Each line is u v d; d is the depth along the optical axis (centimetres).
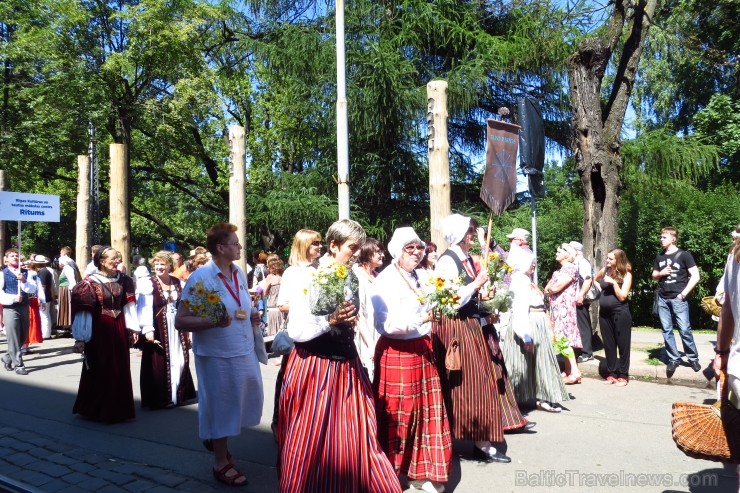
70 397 734
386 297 413
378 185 1736
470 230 487
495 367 523
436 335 475
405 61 1623
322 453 359
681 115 2372
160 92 2089
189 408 673
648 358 866
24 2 1997
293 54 1723
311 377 369
